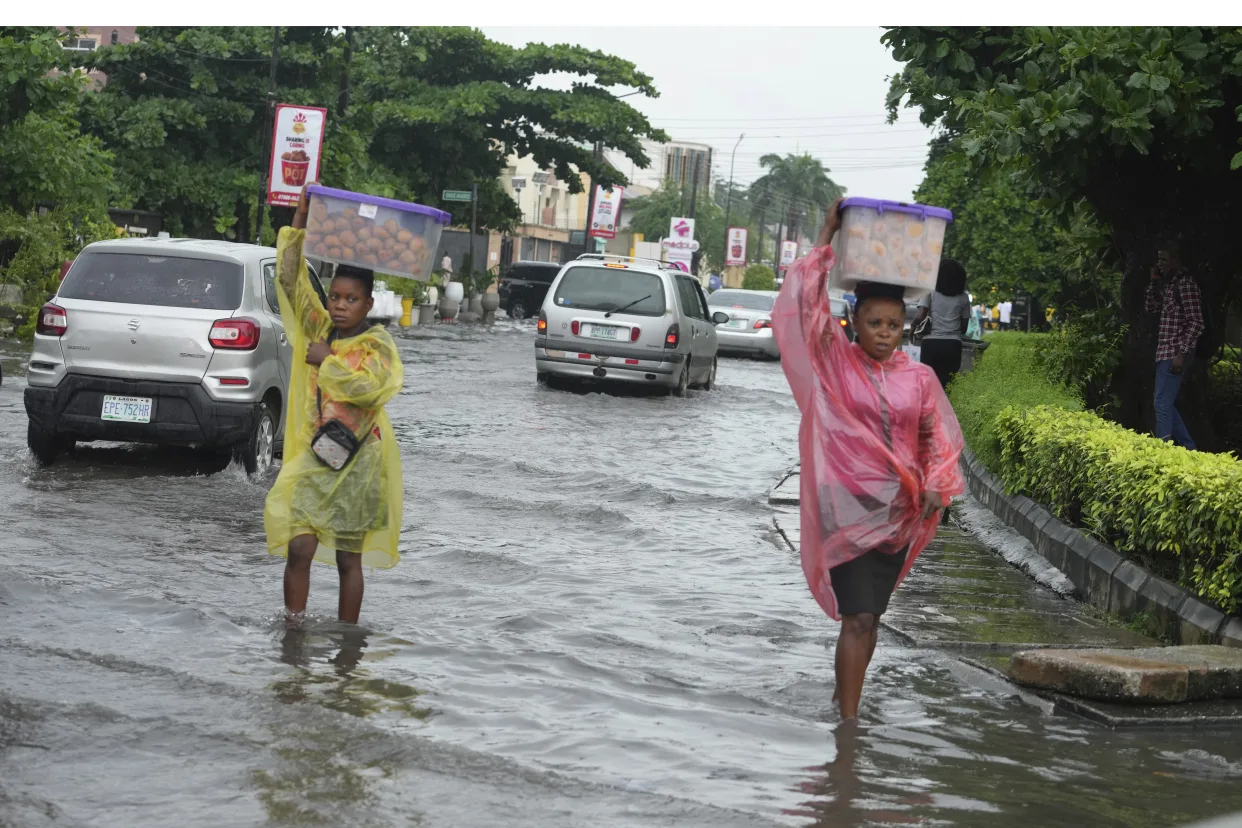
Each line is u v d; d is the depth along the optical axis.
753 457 15.38
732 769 5.02
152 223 40.16
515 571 8.62
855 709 5.84
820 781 4.95
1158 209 13.51
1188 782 5.18
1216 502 7.04
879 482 5.75
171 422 11.29
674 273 22.61
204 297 11.45
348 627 6.85
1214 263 13.56
